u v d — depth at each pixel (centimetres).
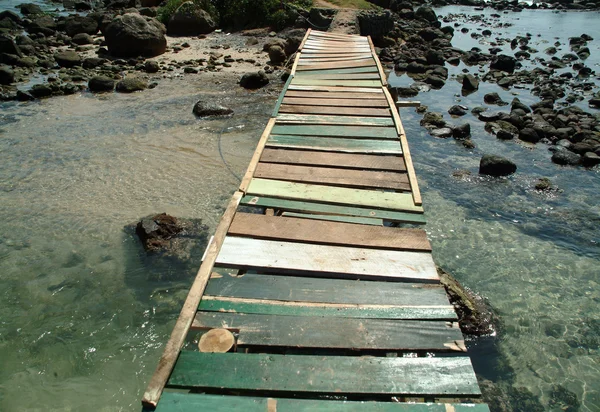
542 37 2888
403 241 492
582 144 1235
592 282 748
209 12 2442
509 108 1582
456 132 1319
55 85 1532
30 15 2689
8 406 520
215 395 325
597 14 3862
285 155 700
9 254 753
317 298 414
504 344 627
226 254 467
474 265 786
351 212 552
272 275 444
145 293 681
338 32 1969
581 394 558
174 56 1998
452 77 1958
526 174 1116
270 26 2377
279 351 389
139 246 778
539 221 922
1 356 579
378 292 423
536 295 717
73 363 573
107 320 636
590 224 913
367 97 990
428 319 394
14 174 1008
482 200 994
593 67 2147
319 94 1016
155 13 2583
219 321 388
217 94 1558
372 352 367
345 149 723
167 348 353
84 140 1183
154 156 1100
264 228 508
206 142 1182
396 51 2233
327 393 331
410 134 1337
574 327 656
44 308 651
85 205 894
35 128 1255
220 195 939
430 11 3000
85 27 2330
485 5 4325
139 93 1554
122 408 521
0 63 1791
